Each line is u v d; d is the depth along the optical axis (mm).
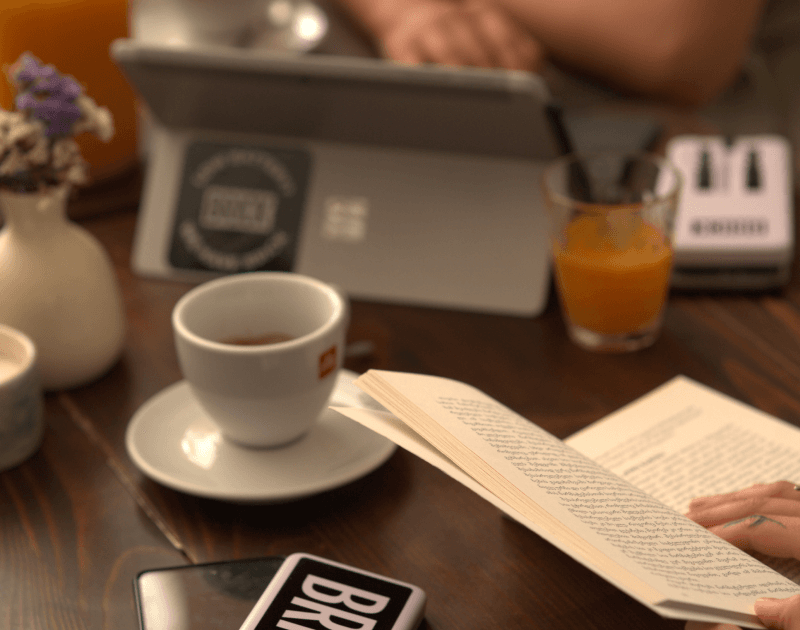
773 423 578
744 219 749
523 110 683
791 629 361
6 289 622
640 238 661
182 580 454
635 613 447
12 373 581
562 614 448
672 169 704
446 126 738
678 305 754
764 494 475
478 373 672
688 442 562
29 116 590
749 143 785
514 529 512
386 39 1334
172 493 547
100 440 603
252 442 562
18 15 812
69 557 495
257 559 471
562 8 1346
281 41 1061
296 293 591
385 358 694
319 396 552
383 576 463
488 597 460
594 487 427
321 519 522
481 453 420
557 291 779
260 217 812
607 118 1001
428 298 771
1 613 455
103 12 860
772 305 741
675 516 433
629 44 1292
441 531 512
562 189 728
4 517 531
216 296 582
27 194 609
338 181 803
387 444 559
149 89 771
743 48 1314
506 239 764
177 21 1036
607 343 690
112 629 441
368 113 746
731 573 394
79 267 638
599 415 612
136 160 997
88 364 653
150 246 830
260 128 811
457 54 1257
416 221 783
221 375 521
